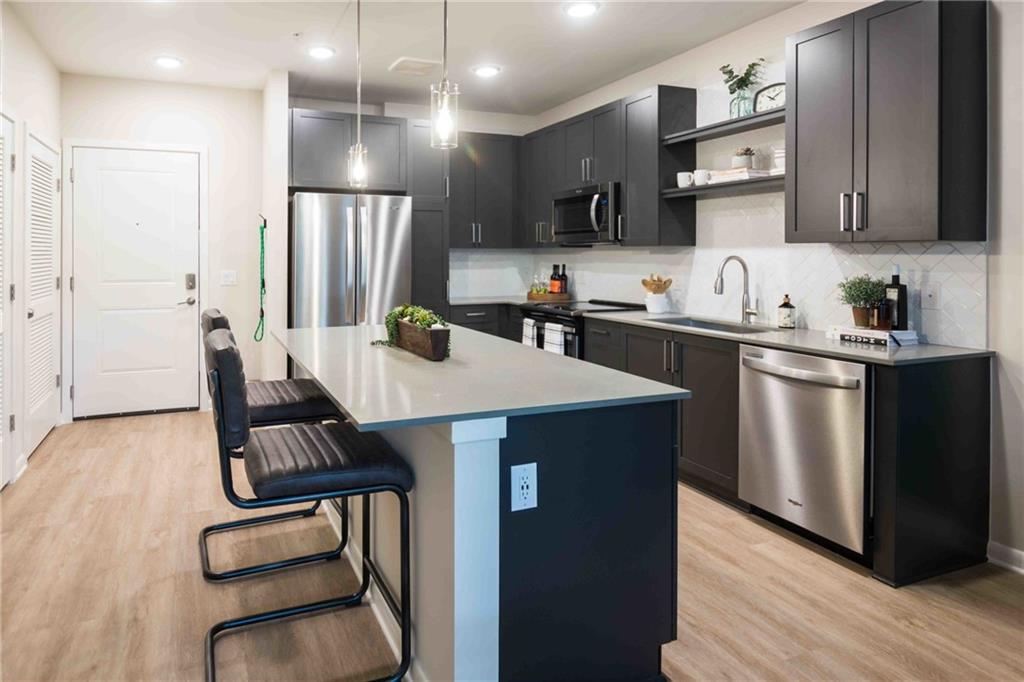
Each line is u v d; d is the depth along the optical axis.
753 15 3.85
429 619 1.90
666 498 1.99
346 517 2.82
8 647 2.14
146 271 5.25
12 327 3.71
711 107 4.31
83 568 2.70
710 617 2.37
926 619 2.37
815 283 3.61
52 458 4.13
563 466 1.83
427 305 5.70
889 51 2.82
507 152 6.06
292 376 4.80
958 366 2.72
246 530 3.12
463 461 1.69
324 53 4.55
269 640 2.21
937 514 2.70
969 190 2.76
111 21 3.94
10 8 3.70
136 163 5.17
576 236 5.20
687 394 1.95
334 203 5.08
